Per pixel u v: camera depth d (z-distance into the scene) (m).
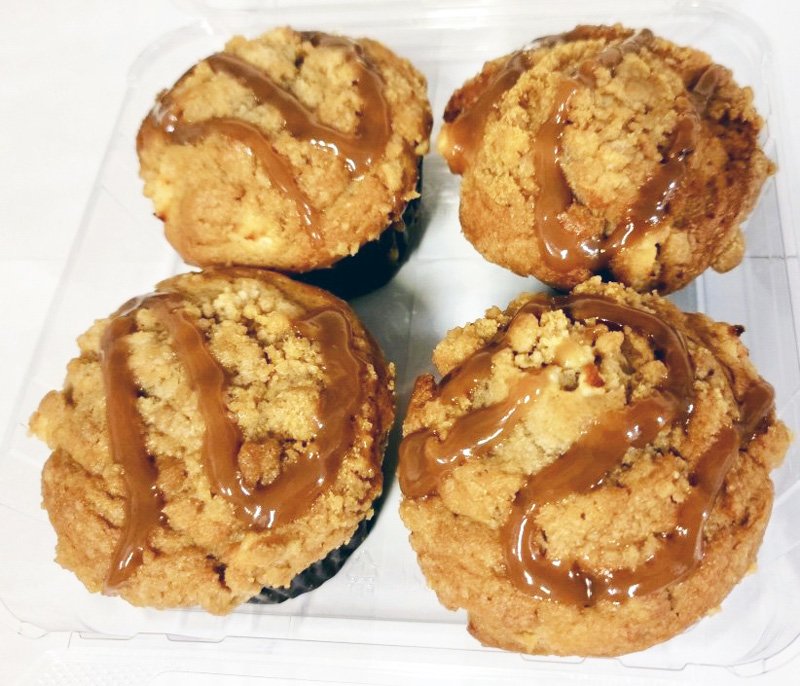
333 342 0.17
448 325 0.21
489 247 0.19
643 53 0.18
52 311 0.22
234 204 0.18
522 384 0.15
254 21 0.24
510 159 0.18
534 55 0.19
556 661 0.16
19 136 0.27
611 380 0.15
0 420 0.22
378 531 0.19
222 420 0.15
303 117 0.18
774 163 0.18
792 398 0.18
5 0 0.29
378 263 0.21
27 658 0.18
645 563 0.14
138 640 0.17
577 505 0.14
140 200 0.23
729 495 0.15
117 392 0.16
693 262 0.18
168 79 0.24
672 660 0.16
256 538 0.15
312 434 0.16
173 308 0.17
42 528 0.18
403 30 0.23
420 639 0.17
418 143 0.20
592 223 0.17
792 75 0.23
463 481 0.15
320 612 0.18
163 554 0.15
